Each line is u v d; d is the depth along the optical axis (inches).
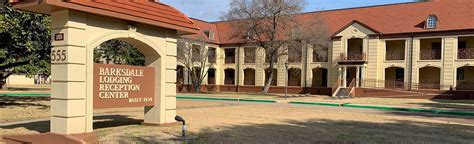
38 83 2910.9
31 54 799.1
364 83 1598.2
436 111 802.8
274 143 357.4
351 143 364.2
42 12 375.2
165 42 462.0
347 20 1777.8
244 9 1555.1
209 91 1929.1
